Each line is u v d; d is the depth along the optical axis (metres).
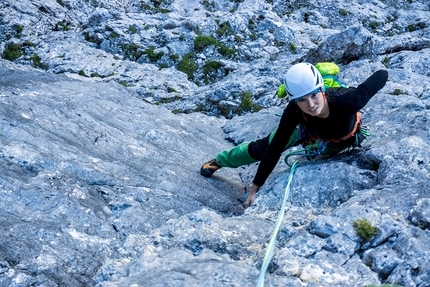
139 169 5.49
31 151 4.94
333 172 4.78
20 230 3.78
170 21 16.05
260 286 2.87
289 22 18.47
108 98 7.95
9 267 3.38
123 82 12.85
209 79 14.41
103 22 15.97
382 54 12.81
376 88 4.19
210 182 5.74
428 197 3.78
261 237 3.92
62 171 4.88
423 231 3.37
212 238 3.72
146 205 4.74
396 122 5.64
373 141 5.29
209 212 4.07
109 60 13.95
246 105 11.20
